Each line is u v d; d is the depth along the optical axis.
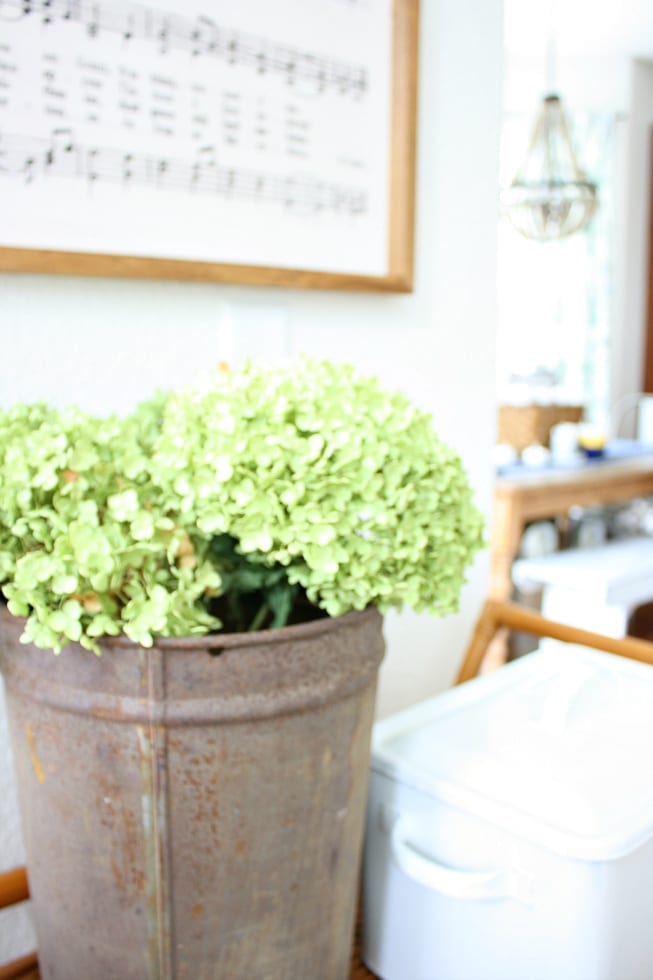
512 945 0.66
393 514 0.56
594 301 4.25
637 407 4.29
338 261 0.95
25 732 0.57
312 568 0.56
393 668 1.07
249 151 0.86
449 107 1.04
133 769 0.54
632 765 0.70
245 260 0.87
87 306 0.79
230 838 0.56
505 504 2.28
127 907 0.56
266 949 0.60
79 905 0.58
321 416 0.57
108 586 0.52
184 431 0.57
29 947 0.80
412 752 0.73
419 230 1.03
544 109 2.78
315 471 0.55
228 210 0.85
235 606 0.65
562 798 0.65
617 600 2.25
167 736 0.53
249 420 0.57
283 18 0.87
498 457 2.70
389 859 0.74
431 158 1.03
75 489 0.54
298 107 0.89
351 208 0.95
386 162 0.97
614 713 0.79
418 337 1.05
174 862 0.55
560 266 4.23
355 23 0.92
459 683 1.00
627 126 4.08
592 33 3.63
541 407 2.80
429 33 1.01
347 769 0.61
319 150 0.91
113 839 0.55
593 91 4.11
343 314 0.97
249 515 0.54
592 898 0.61
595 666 0.88
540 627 0.98
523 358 4.25
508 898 0.65
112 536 0.53
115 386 0.81
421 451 0.60
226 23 0.83
